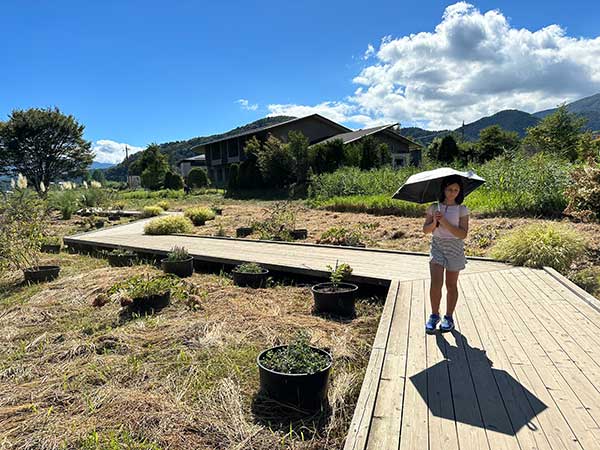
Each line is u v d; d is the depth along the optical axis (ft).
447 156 84.58
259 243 29.37
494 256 21.77
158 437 8.35
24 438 8.37
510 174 39.47
